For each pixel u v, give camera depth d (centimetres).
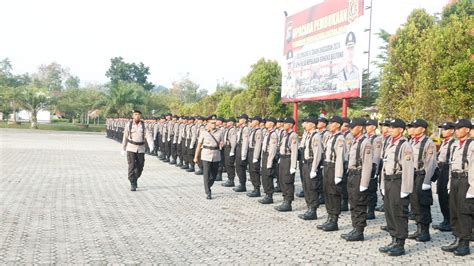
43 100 4928
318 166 823
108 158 1903
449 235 766
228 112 3819
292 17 1764
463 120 655
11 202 875
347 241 689
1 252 560
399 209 623
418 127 736
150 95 5319
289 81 1789
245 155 1102
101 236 660
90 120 6619
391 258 605
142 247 611
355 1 1351
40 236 643
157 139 1956
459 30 1630
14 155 1842
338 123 764
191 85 9438
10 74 9325
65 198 945
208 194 1020
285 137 918
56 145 2588
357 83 1335
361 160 693
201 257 575
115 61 7881
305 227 774
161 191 1099
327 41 1505
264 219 826
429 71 1669
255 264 553
